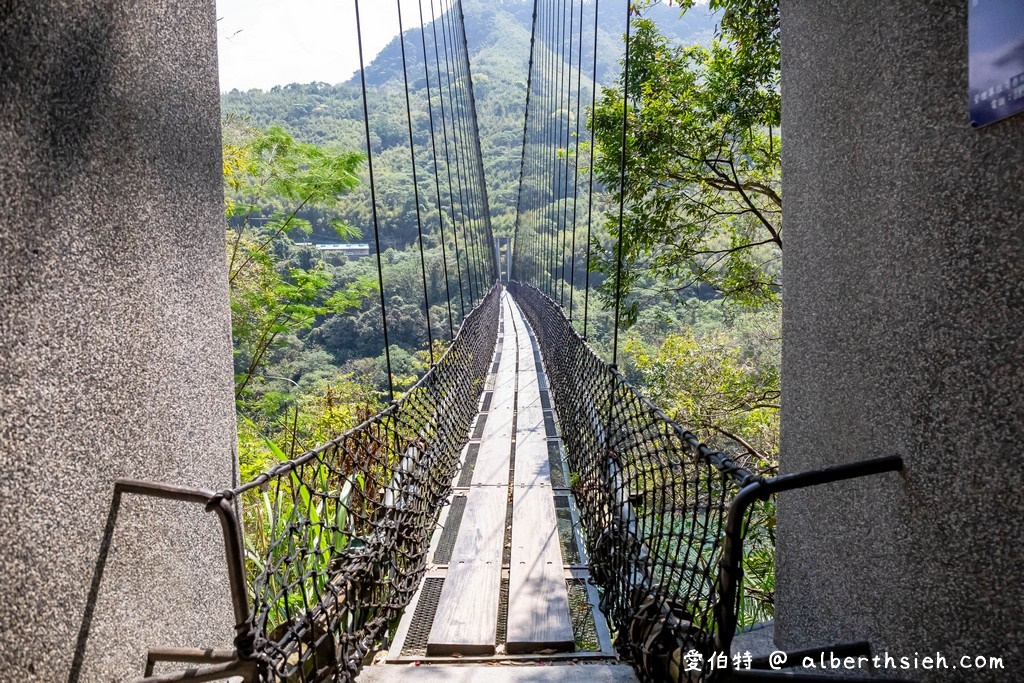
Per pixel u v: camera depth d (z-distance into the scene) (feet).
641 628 5.22
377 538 6.07
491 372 24.04
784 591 5.29
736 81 22.18
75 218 3.54
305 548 4.74
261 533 7.89
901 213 3.67
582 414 9.96
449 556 8.24
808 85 4.92
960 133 3.19
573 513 9.64
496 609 6.77
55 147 3.41
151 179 4.33
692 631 4.21
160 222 4.42
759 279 25.95
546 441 13.48
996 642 2.93
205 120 5.18
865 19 4.07
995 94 2.83
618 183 23.99
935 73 3.39
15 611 3.01
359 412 15.19
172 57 4.69
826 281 4.60
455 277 57.36
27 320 3.17
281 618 5.93
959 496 3.17
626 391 6.56
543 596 6.98
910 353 3.58
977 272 3.07
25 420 3.12
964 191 3.15
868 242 4.02
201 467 4.82
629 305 24.63
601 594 6.98
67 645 3.33
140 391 4.07
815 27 4.80
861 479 4.06
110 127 3.89
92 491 3.57
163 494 3.74
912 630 3.51
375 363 44.70
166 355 4.41
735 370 25.48
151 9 4.42
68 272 3.47
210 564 4.92
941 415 3.31
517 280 67.10
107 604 3.66
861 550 4.04
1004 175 2.90
